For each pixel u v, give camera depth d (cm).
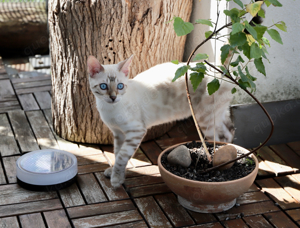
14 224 134
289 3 161
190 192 133
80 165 166
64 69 172
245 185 133
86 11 158
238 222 137
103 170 163
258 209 143
